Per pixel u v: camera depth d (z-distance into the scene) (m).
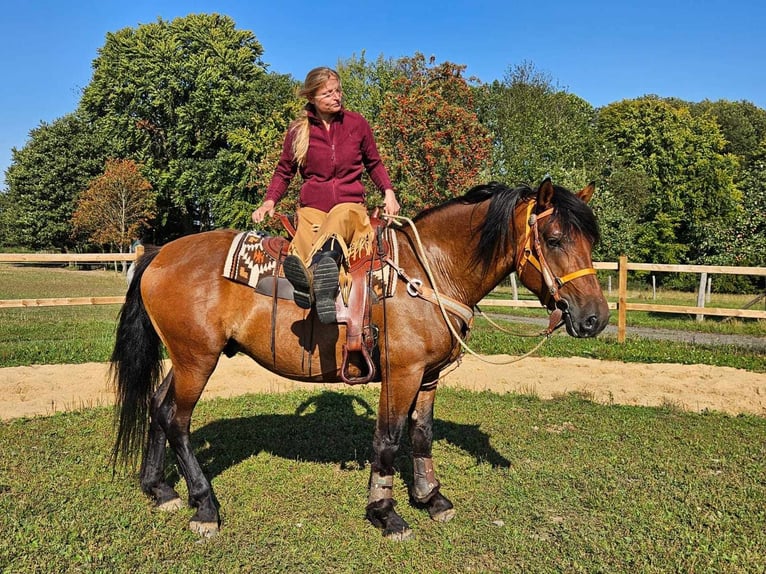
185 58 33.66
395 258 3.55
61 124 39.31
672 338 12.16
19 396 6.70
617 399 6.95
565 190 3.40
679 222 27.09
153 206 32.84
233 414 6.07
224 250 3.71
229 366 8.57
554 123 28.92
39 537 3.35
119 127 33.31
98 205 30.88
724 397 7.01
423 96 15.80
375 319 3.45
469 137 16.19
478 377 7.96
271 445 5.12
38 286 21.33
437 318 3.46
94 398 6.67
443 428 5.63
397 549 3.40
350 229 3.41
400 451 5.02
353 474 4.48
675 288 25.22
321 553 3.33
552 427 5.76
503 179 25.03
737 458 4.80
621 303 10.29
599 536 3.50
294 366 3.57
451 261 3.64
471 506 3.95
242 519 3.73
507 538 3.51
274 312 3.51
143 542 3.40
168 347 3.71
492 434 5.45
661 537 3.48
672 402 6.67
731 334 12.98
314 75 3.36
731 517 3.74
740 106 49.19
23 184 38.75
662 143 34.97
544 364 8.78
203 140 33.22
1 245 43.94
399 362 3.45
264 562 3.22
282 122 29.39
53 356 8.64
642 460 4.77
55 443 5.02
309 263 3.34
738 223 17.34
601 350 9.61
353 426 5.66
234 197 32.91
